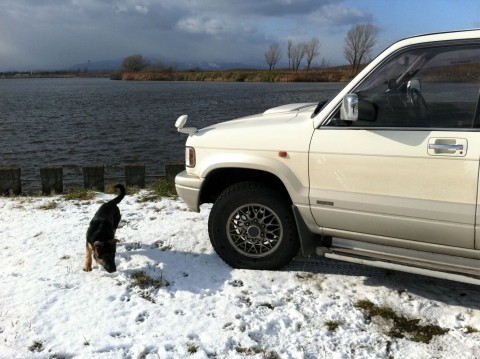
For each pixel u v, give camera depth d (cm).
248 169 426
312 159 384
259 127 417
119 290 412
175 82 9900
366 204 365
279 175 398
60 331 351
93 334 347
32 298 396
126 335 347
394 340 338
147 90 6094
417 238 359
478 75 337
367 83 376
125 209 653
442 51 351
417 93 357
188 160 453
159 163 1490
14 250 504
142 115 2889
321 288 411
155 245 514
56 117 2798
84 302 392
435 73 352
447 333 343
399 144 349
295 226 423
